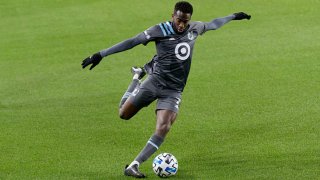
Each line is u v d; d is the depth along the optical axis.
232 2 92.00
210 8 90.00
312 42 74.06
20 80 67.44
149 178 40.59
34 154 46.03
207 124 51.31
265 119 51.91
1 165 43.97
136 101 41.78
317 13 85.25
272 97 57.34
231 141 47.41
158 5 93.88
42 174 42.19
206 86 61.31
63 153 46.09
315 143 46.22
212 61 69.44
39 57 75.81
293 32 78.25
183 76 41.19
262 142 46.88
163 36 40.03
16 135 50.28
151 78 41.44
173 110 40.94
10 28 88.50
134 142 47.97
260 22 83.12
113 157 45.03
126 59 72.56
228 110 54.50
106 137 49.22
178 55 40.38
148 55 73.75
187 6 39.38
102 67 70.06
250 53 71.44
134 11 91.94
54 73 69.19
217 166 42.59
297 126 49.91
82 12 93.12
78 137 49.44
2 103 59.56
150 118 53.19
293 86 60.06
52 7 96.69
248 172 41.38
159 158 40.59
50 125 52.62
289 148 45.44
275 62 67.81
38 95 61.75
